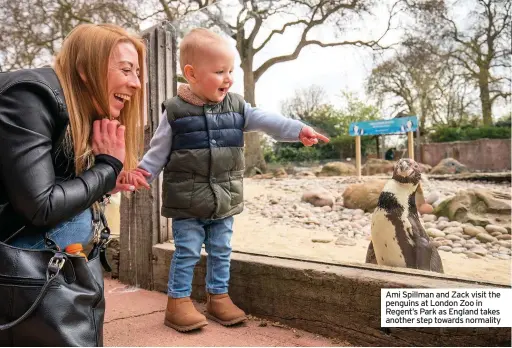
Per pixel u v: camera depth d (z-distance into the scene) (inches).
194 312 82.8
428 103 453.1
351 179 347.6
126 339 78.2
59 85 49.2
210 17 184.2
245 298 90.5
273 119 86.0
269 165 647.1
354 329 73.9
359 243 154.9
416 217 94.7
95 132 51.6
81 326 45.3
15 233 47.6
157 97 110.9
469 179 343.3
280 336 78.6
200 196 83.0
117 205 146.5
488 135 485.7
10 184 43.3
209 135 83.4
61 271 45.8
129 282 116.3
